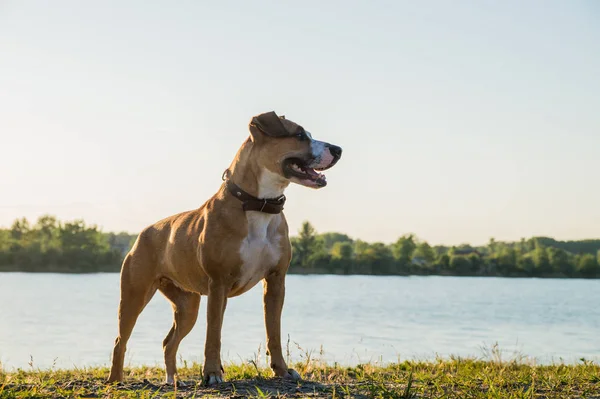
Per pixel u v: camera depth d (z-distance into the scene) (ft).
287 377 24.12
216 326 23.36
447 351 62.59
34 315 114.32
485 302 161.68
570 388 23.41
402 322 102.89
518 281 337.11
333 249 379.35
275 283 24.40
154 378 29.07
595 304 156.25
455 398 20.99
